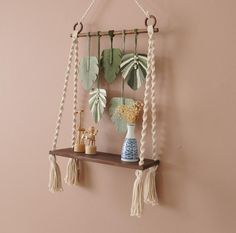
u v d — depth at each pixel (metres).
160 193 1.22
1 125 1.73
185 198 1.17
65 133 1.48
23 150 1.64
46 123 1.55
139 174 1.12
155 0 1.22
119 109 1.21
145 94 1.16
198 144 1.14
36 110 1.58
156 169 1.21
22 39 1.62
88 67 1.33
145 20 1.22
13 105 1.67
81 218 1.44
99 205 1.38
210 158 1.12
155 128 1.21
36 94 1.58
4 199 1.73
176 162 1.19
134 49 1.26
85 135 1.33
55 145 1.38
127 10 1.28
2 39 1.69
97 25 1.36
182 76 1.17
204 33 1.12
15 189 1.68
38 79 1.57
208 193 1.13
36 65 1.57
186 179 1.17
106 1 1.34
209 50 1.12
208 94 1.12
